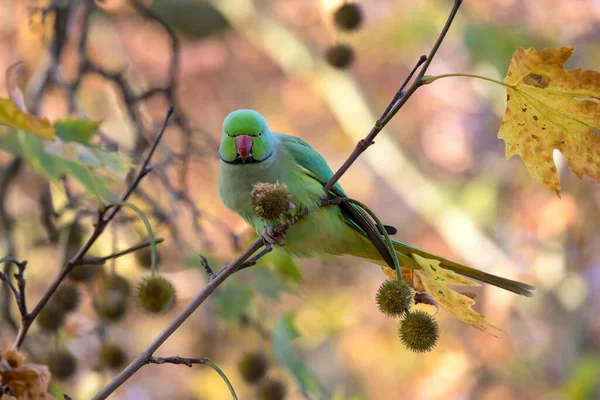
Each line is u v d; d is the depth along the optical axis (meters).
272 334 8.38
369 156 18.48
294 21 19.36
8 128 6.76
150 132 9.35
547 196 17.02
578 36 16.44
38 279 12.75
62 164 6.68
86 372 9.79
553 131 5.51
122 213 8.72
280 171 6.98
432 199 18.09
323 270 16.44
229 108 20.14
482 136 19.30
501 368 15.91
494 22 16.53
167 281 5.53
